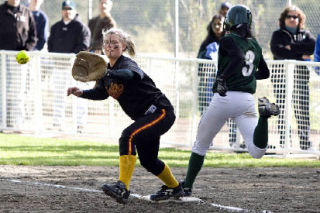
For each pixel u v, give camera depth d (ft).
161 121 55.72
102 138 111.34
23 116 117.80
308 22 120.26
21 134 117.91
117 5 143.64
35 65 115.55
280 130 96.48
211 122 58.65
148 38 141.18
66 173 77.61
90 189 66.59
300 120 95.40
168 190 59.57
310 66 94.02
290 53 100.78
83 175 76.28
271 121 97.04
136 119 57.00
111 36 55.11
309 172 81.30
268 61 96.43
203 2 134.82
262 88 98.12
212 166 85.97
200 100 102.17
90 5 134.10
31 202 58.85
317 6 119.75
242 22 57.77
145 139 55.36
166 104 56.80
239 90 57.57
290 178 76.23
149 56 106.22
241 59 55.72
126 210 55.67
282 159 94.27
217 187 69.15
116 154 95.55
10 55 117.39
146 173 78.95
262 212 55.57
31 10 127.44
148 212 54.95
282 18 101.96
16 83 117.70
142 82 55.83
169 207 57.26
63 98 113.39
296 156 97.04
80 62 53.98
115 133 109.81
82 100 111.96
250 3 125.70
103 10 116.67
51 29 122.42
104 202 59.16
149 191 66.03
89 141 110.32
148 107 55.98
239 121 58.34
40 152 95.86
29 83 116.37
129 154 54.13
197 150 60.13
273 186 70.18
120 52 55.31
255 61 58.54
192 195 63.72
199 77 101.86
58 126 114.83
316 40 97.96
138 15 142.10
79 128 112.68
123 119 108.68
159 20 140.26
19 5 119.75
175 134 105.70
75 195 62.69
